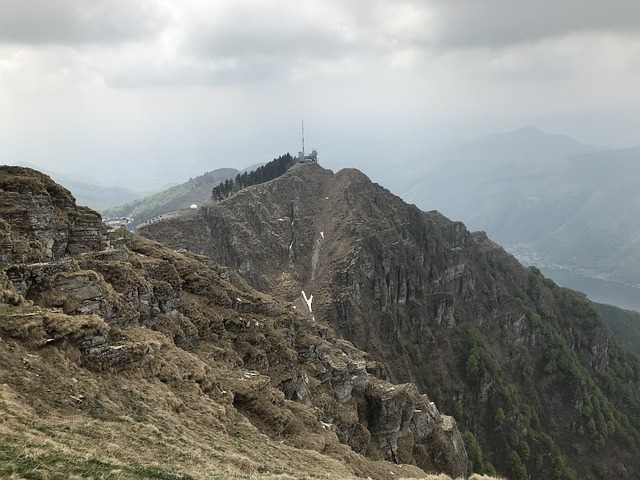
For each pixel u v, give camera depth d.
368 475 62.34
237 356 74.50
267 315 96.25
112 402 41.12
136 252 86.62
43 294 50.19
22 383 36.62
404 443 96.88
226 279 110.62
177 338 67.25
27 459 27.23
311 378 88.06
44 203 68.31
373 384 104.12
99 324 46.94
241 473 36.94
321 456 52.78
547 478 196.00
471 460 162.25
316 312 193.00
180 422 44.41
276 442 53.44
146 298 65.12
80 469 28.28
